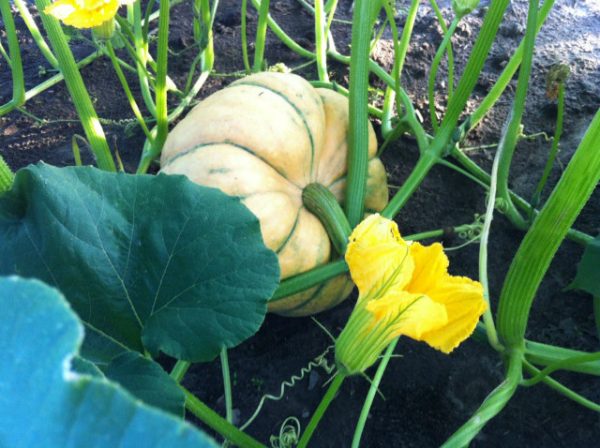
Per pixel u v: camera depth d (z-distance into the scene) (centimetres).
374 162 64
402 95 72
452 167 70
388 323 38
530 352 55
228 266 44
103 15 49
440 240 69
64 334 21
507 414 57
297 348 62
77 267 45
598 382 58
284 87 59
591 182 46
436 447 56
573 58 86
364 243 39
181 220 45
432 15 93
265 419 57
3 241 45
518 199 69
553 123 79
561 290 64
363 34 56
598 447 55
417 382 59
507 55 86
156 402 41
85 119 61
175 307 45
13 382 21
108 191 46
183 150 57
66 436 20
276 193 56
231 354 61
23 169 44
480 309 38
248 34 93
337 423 57
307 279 55
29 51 94
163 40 63
